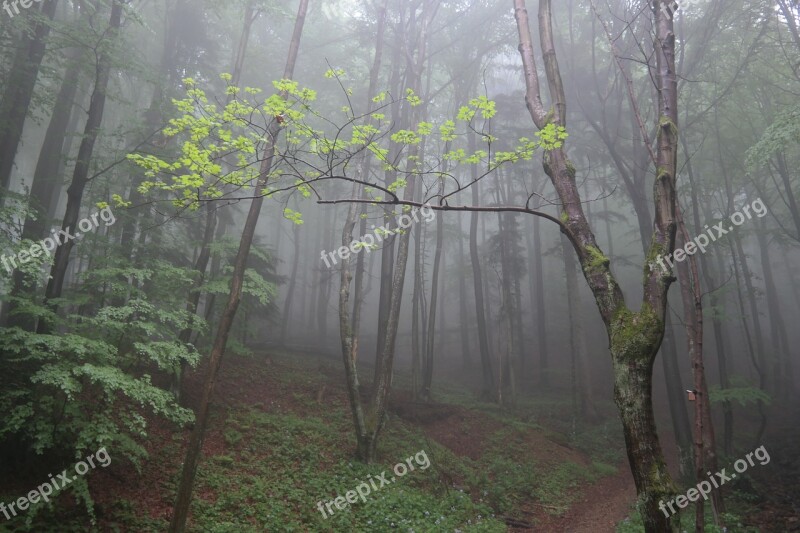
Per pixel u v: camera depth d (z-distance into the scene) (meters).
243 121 5.11
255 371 14.62
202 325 9.32
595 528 9.61
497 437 14.62
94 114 9.34
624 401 4.45
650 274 4.83
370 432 10.73
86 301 7.97
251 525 7.21
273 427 10.98
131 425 6.88
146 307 7.80
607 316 4.89
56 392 7.00
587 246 5.23
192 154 4.93
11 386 6.88
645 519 4.16
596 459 15.15
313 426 11.53
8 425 6.12
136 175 10.92
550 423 17.95
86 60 9.73
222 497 7.74
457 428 14.73
